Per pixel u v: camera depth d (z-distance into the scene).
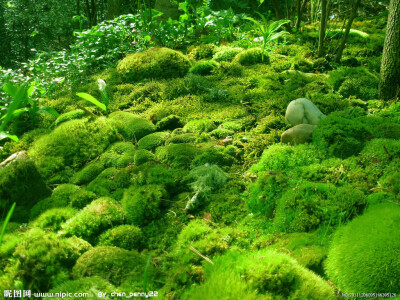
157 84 4.43
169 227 2.42
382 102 3.57
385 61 3.54
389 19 3.44
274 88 4.11
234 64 4.72
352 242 1.91
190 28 6.14
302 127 3.04
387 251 1.79
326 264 1.94
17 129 3.88
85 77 5.09
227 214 2.50
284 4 8.45
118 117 3.78
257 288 1.78
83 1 10.48
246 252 2.11
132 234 2.30
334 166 2.69
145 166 2.95
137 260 2.02
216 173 2.77
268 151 2.93
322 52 4.91
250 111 3.73
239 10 8.48
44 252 1.95
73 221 2.38
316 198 2.35
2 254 2.05
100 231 2.38
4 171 2.73
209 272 1.93
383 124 3.03
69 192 2.81
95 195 2.72
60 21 9.93
